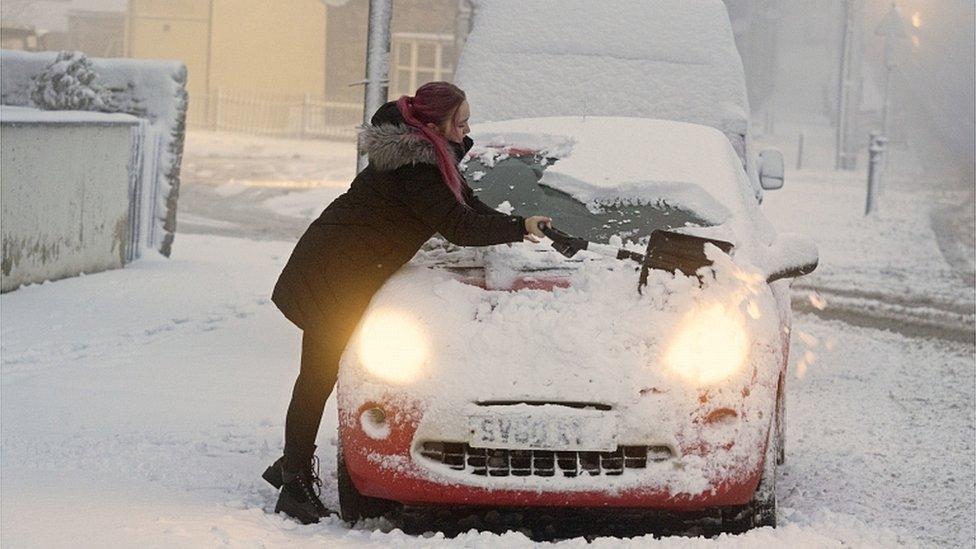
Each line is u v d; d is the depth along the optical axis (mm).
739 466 7715
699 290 8188
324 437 10672
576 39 17266
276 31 65438
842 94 57750
